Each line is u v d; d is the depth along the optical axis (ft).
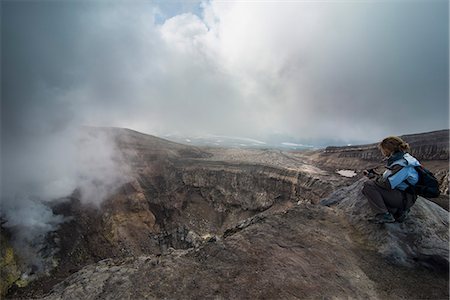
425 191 17.62
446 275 17.24
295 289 15.89
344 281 16.79
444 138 200.54
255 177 224.33
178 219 225.76
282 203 205.87
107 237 192.24
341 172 225.35
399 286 16.53
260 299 15.15
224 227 219.00
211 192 237.45
